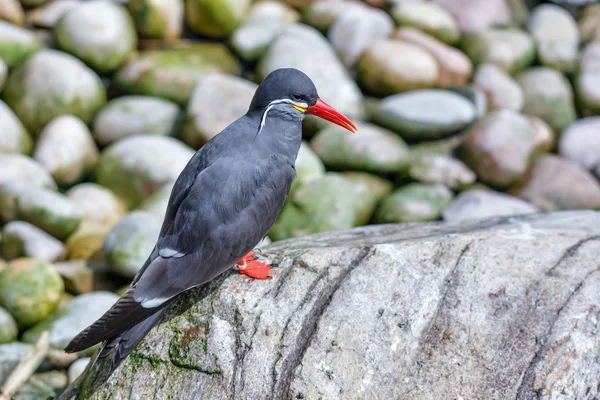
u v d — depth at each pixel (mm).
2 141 14273
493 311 6883
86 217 13539
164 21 16422
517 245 7453
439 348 6730
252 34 16719
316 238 8625
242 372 6758
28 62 15258
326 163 14922
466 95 16391
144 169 14086
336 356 6719
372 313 6938
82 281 12281
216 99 14953
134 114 15188
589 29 18938
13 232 12727
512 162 15062
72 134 14531
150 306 6805
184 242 7078
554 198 15008
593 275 7078
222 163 7309
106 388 7023
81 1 17000
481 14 18500
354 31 16906
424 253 7379
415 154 15500
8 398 9508
